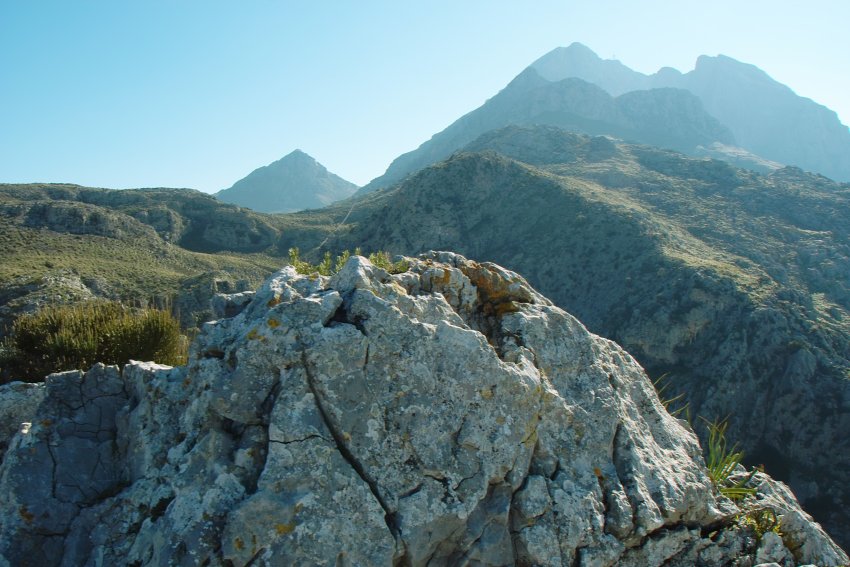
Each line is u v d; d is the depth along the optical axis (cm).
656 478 638
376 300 581
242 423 531
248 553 461
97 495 569
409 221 7869
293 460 498
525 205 7931
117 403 637
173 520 481
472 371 580
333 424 525
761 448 4625
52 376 630
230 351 562
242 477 502
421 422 548
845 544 3897
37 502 552
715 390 4825
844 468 4225
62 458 584
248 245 9550
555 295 6450
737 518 685
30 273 4006
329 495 493
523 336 686
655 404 765
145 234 6731
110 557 512
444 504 525
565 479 595
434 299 651
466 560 531
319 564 469
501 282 745
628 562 591
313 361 537
